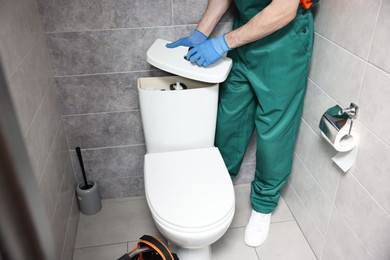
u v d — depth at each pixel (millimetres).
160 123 1696
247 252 1821
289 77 1561
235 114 1798
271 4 1353
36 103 1419
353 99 1345
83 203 2016
